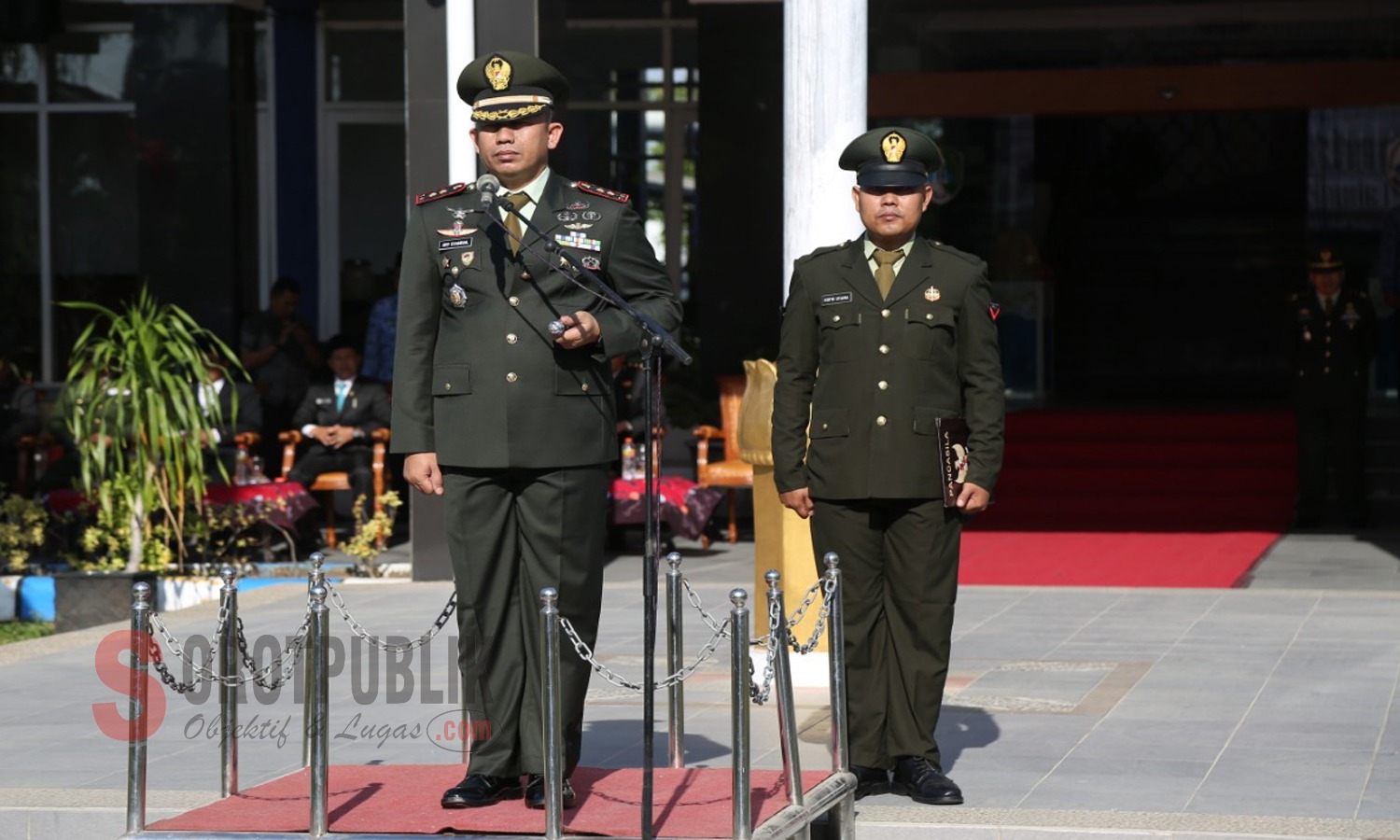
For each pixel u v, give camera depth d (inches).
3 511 510.3
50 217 806.5
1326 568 521.3
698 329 753.6
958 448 261.3
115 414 496.7
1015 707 322.3
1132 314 940.0
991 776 272.5
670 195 781.3
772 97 703.7
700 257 710.5
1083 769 275.6
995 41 836.6
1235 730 301.1
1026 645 387.5
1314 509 628.1
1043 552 569.3
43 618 469.1
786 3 357.4
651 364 225.1
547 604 217.3
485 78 235.1
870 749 265.7
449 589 490.0
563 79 239.0
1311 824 240.8
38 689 357.7
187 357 501.0
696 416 703.7
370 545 532.4
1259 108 820.0
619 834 218.4
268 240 759.7
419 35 490.9
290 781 252.4
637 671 362.6
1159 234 956.0
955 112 832.9
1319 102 811.4
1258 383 906.1
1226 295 938.1
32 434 644.1
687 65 775.7
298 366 661.3
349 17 791.7
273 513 531.5
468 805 233.5
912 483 259.1
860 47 354.9
